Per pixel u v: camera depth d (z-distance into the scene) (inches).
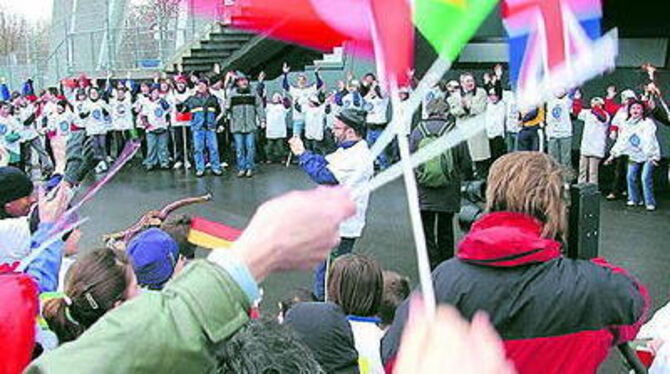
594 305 73.1
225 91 563.5
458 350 30.1
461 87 470.0
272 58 677.3
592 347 73.4
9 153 568.1
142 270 100.6
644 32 519.8
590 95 503.2
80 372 29.5
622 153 398.9
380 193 426.0
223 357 41.1
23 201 121.8
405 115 36.7
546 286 72.9
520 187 76.8
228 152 579.2
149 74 698.2
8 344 45.1
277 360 43.8
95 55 775.7
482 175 454.6
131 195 462.6
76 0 803.4
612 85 493.0
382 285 109.0
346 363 86.2
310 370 45.6
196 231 145.6
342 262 110.1
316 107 565.6
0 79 849.5
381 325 113.3
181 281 31.5
